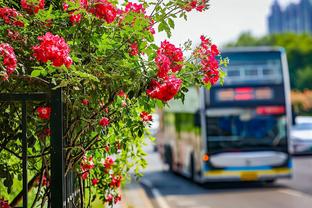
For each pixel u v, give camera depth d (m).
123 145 7.68
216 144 26.39
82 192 6.94
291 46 153.75
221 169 26.36
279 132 26.72
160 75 6.32
